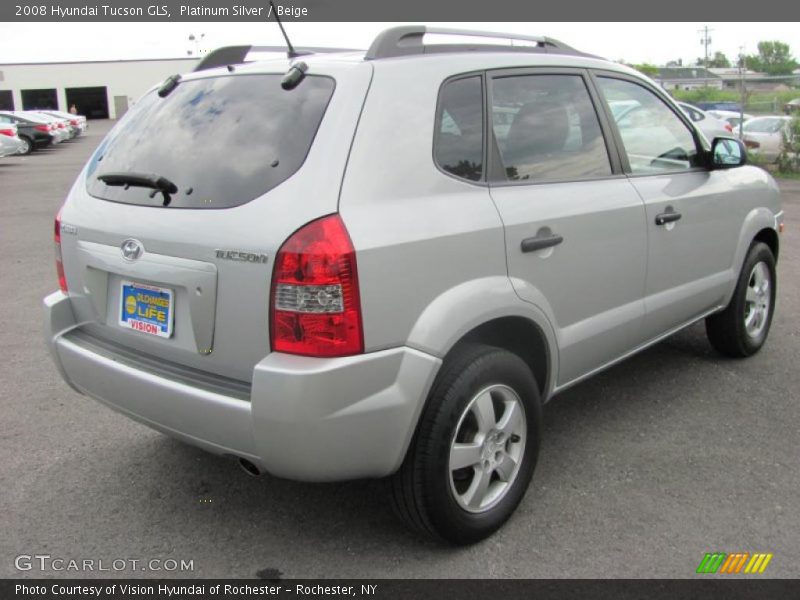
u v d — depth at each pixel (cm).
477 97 298
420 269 258
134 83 6350
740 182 445
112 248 282
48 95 6272
